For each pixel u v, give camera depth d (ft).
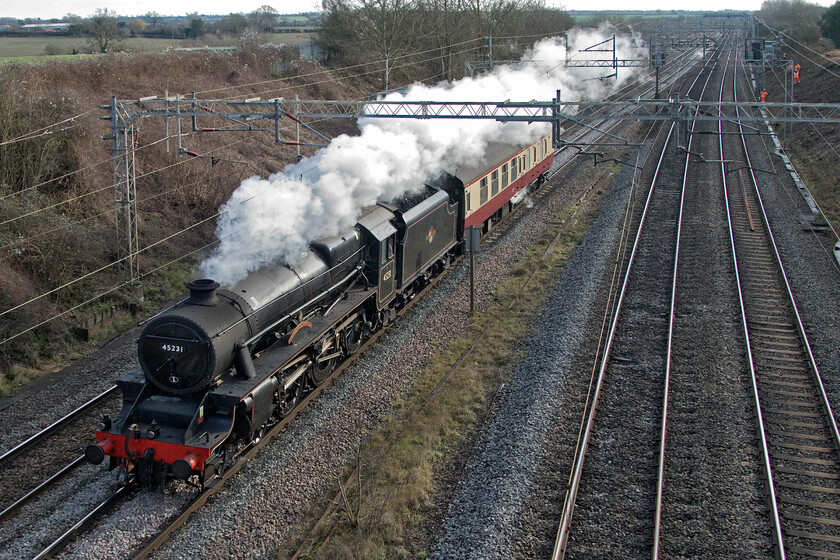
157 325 35.94
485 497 33.40
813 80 178.09
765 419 40.01
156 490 35.14
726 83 204.33
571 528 31.27
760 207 86.74
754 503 32.58
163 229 72.13
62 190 69.10
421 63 156.04
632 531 30.94
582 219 83.97
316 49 169.07
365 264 50.85
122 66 102.83
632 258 67.77
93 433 40.88
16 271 56.13
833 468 35.47
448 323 56.03
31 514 33.30
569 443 37.91
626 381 44.78
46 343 53.01
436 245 63.00
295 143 62.34
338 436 39.96
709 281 62.34
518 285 63.72
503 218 85.40
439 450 38.81
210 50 135.03
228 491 35.01
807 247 70.90
